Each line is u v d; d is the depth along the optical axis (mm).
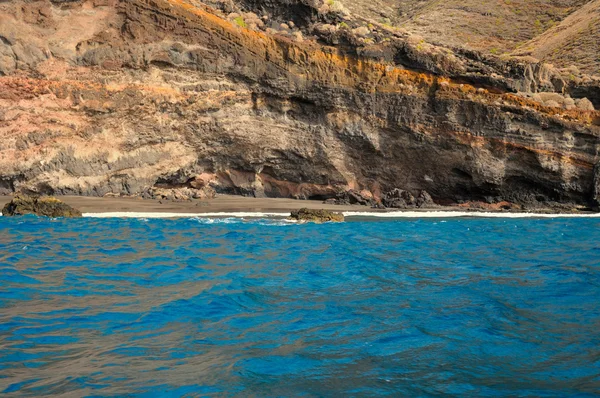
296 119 33906
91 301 9828
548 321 9406
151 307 9547
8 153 26188
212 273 12562
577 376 7039
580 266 14836
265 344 7922
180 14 30562
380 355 7621
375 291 11328
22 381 6422
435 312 9797
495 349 7977
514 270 14102
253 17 34969
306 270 13320
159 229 19734
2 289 10352
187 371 6867
